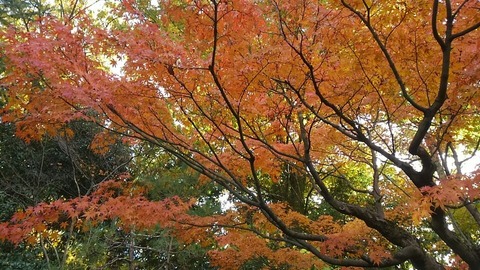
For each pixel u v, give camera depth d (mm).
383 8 4289
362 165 9492
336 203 5250
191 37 4246
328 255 5312
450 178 4035
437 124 5754
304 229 6793
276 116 5082
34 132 4922
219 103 4598
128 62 4074
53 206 4680
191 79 4289
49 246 10172
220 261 6254
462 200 4172
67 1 9805
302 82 4664
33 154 10680
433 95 4906
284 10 4406
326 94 4859
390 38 4504
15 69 4371
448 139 5398
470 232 7992
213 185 10484
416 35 4449
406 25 4441
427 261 5113
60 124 5090
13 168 10297
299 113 5230
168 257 10234
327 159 6793
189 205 5258
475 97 4539
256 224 6199
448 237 5242
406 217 6539
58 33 4176
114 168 9797
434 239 9797
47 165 10953
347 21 4340
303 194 10438
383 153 5051
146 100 4527
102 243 9055
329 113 5445
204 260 11211
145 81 4285
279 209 6332
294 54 4340
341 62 4520
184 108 4871
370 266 5055
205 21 3994
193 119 5215
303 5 4340
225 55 4250
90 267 8469
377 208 6027
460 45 4285
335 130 5996
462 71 4406
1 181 10242
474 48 4191
